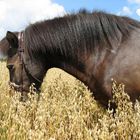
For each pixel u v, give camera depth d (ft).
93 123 9.42
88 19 9.36
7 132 8.04
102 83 9.08
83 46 9.34
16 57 9.80
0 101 10.48
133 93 8.86
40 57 9.73
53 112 9.00
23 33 9.84
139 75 8.73
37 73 9.78
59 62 9.80
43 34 9.61
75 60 9.52
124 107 8.59
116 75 8.87
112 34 9.11
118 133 8.05
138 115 7.93
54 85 11.30
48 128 8.37
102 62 9.11
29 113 9.00
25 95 9.89
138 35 9.05
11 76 9.99
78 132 7.73
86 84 9.61
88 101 10.07
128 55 8.86
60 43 9.53
